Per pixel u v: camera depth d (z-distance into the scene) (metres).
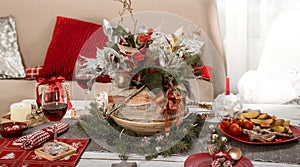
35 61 3.16
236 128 1.59
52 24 3.11
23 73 2.97
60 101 1.51
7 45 3.04
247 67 3.33
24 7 3.14
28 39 3.14
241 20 3.23
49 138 1.61
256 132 1.56
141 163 1.44
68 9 3.10
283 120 1.66
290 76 2.68
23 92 2.80
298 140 1.57
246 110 1.85
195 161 1.38
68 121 1.82
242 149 1.50
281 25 2.83
